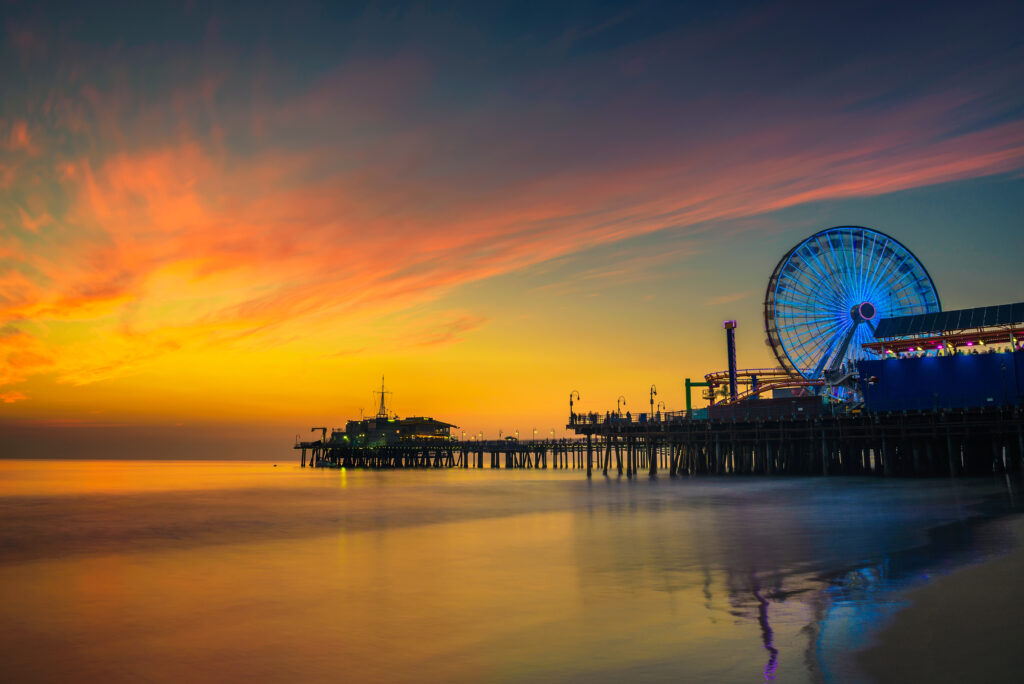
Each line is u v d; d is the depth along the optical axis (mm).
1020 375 66688
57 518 49031
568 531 35938
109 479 128500
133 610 19969
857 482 65938
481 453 190625
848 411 77875
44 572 26703
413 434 196500
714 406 93625
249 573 25719
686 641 14992
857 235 90250
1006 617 15305
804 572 22703
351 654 15266
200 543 34719
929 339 72438
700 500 53656
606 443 104312
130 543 35125
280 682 13766
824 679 12156
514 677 13375
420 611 18859
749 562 25172
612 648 14812
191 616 19109
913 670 12234
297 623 17953
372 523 43438
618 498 58531
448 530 38469
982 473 72562
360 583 23109
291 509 55344
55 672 14648
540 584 22125
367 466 199500
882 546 27562
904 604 17000
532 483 97250
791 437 78312
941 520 35000
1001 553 24062
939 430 67500
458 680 13414
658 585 21391
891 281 89062
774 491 60750
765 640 14758
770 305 90000
